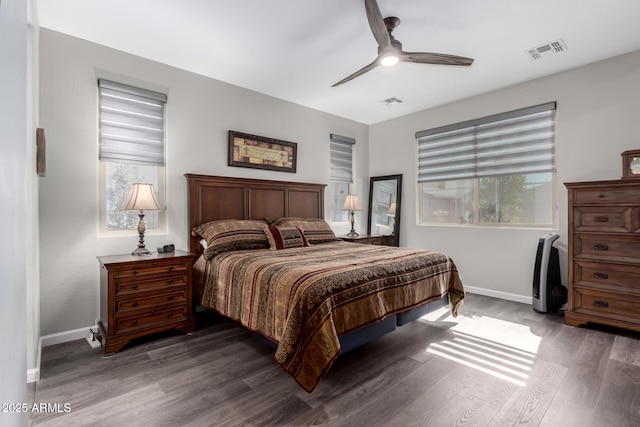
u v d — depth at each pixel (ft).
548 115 11.79
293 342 6.02
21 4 2.97
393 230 16.48
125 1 7.63
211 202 11.71
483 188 13.73
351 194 16.79
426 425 5.33
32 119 6.93
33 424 5.34
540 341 8.68
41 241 8.58
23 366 3.37
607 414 5.58
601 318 9.27
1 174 2.05
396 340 8.82
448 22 8.45
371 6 6.78
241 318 7.93
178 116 11.11
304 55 10.27
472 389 6.39
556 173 11.62
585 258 9.63
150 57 10.35
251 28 8.77
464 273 14.08
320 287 6.41
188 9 7.95
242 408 5.80
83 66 9.25
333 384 6.59
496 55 10.19
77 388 6.43
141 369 7.20
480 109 13.56
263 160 13.39
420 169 15.83
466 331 9.43
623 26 8.60
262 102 13.47
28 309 6.54
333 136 16.19
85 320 9.20
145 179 10.58
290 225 12.40
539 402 5.94
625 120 10.16
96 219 9.46
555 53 10.10
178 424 5.37
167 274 8.95
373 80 12.16
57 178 8.82
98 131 9.52
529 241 12.21
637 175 9.23
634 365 7.28
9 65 2.29
